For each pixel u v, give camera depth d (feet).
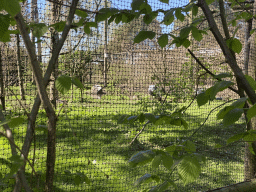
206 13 3.64
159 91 18.45
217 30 3.57
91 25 3.66
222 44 3.57
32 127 2.74
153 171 12.16
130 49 11.25
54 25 3.47
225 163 13.80
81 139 16.84
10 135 2.34
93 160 13.44
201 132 19.01
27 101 14.64
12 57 16.53
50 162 2.95
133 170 12.44
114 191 10.34
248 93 3.32
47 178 2.96
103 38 10.02
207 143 16.85
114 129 19.70
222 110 2.94
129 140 17.06
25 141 2.66
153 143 16.88
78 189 10.27
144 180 3.28
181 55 14.53
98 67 12.64
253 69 6.62
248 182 6.12
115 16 3.70
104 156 14.24
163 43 3.52
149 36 3.33
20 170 2.35
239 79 3.38
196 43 15.46
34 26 2.91
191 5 3.59
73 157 13.58
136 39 3.34
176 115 3.84
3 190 8.68
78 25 3.62
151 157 2.78
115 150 15.29
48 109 2.80
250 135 3.32
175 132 19.20
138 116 3.41
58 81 2.82
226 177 11.99
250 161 7.57
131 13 3.61
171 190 10.36
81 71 12.12
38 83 2.66
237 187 5.89
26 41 2.51
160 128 20.12
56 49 2.96
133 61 12.39
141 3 3.43
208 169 12.87
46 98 2.75
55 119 2.87
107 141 16.99
